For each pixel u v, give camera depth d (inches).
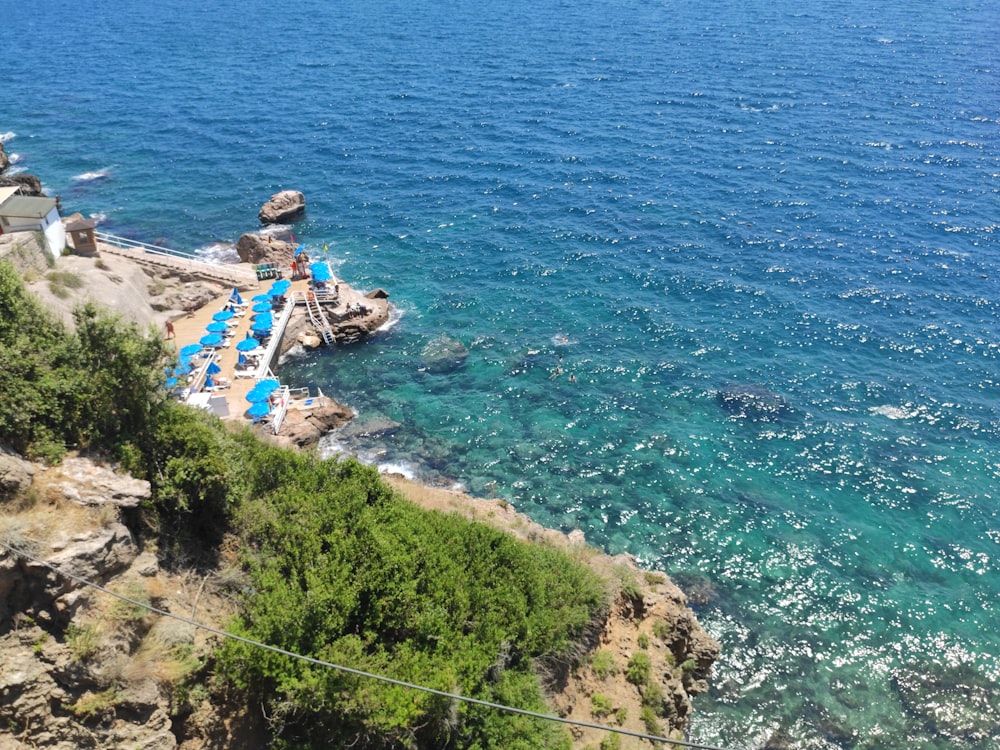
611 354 2223.2
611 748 990.4
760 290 2522.1
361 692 808.3
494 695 912.9
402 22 6899.6
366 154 3816.4
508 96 4633.4
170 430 971.3
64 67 5423.2
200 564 916.6
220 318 2201.0
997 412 1940.2
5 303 941.8
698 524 1633.9
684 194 3260.3
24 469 799.7
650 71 5032.0
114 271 2066.9
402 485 1512.1
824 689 1302.9
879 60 5054.1
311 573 933.2
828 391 2038.6
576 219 3083.2
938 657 1354.6
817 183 3312.0
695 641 1254.3
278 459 1119.0
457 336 2335.1
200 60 5610.2
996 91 4340.6
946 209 3036.4
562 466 1796.3
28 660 710.5
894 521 1633.9
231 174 3572.8
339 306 2372.0
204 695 801.6
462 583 1022.4
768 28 6141.7
